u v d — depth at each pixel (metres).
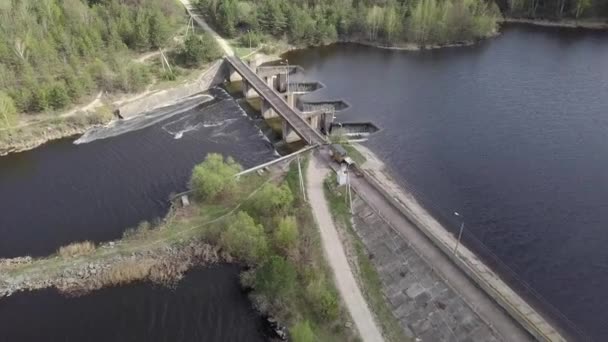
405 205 103.69
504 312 72.12
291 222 89.75
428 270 80.88
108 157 129.00
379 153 126.06
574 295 83.31
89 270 88.44
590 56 189.88
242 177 112.25
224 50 194.88
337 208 99.50
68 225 102.19
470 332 70.81
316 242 91.31
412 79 174.12
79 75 154.25
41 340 76.88
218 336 77.12
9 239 98.38
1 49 145.75
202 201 104.44
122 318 80.31
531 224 99.56
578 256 91.50
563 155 122.94
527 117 142.62
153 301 83.31
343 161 111.62
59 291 85.19
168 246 93.06
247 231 89.00
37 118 141.50
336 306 76.31
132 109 154.12
